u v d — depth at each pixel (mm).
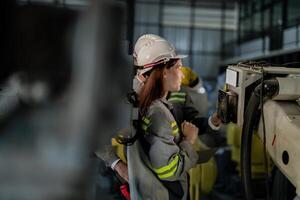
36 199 973
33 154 962
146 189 1464
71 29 949
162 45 1541
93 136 993
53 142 971
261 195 2906
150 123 1450
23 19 927
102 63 974
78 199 1005
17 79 942
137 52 1565
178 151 1447
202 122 1942
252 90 1511
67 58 952
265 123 1468
